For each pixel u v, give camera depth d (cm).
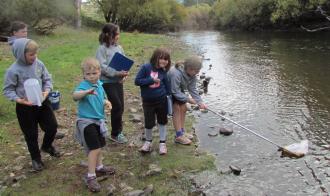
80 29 1492
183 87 307
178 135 318
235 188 253
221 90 532
